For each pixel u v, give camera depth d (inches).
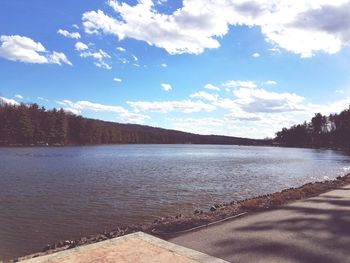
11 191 1067.9
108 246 315.6
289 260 325.4
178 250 309.3
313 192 791.7
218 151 5201.8
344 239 391.5
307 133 7460.6
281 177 1566.2
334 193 763.4
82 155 3233.3
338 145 5876.0
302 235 408.8
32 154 3154.5
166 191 1093.1
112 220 705.6
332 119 6176.2
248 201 681.0
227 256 336.5
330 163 2536.9
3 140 4719.5
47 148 4520.2
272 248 360.2
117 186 1200.2
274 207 593.6
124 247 313.3
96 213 767.7
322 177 1593.3
